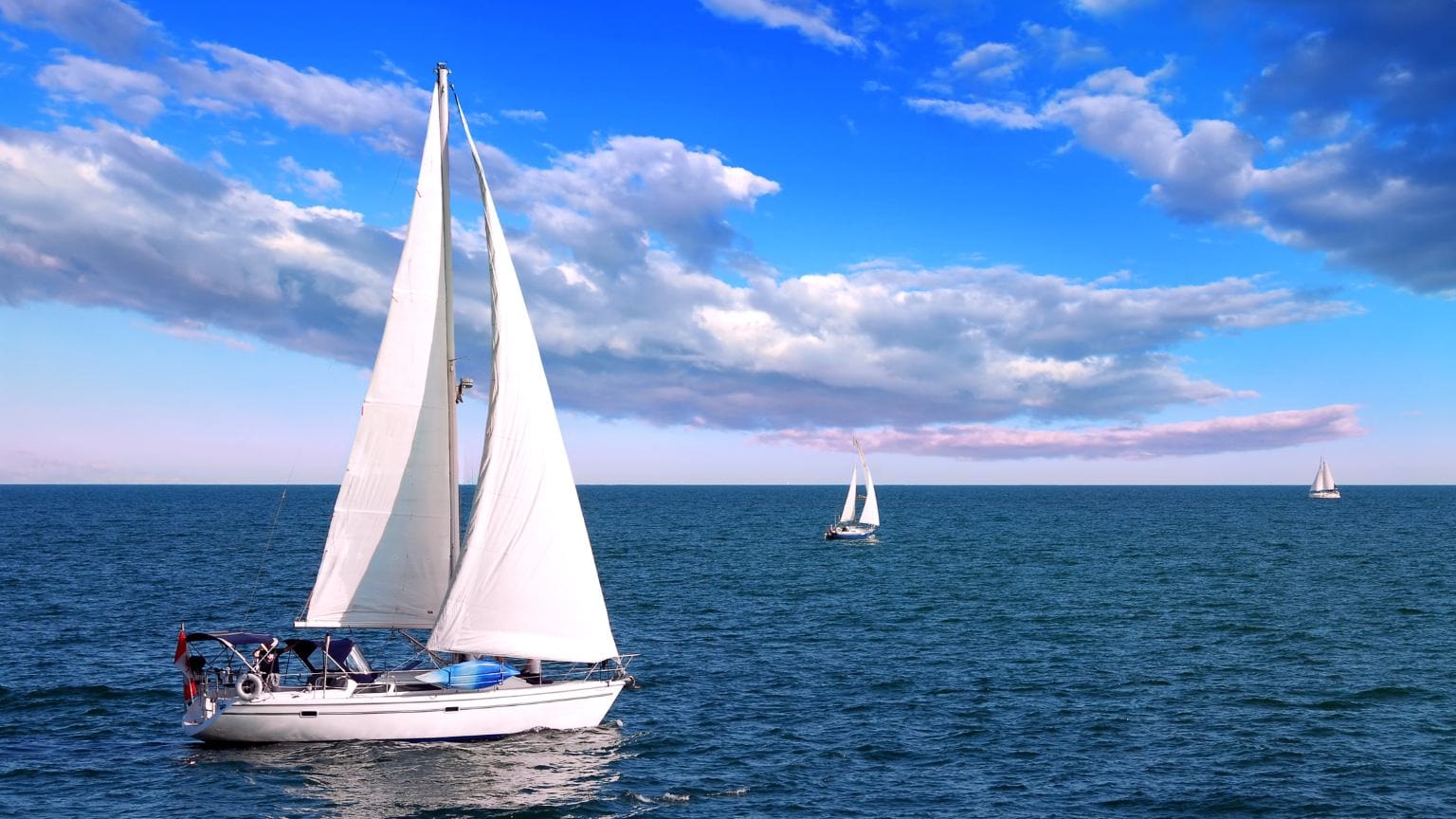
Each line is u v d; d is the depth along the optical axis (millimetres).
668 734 31359
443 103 28312
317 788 25484
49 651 43750
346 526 27766
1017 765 28562
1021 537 137375
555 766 27812
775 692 37531
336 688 28562
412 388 28094
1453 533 142625
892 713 34406
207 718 28156
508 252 29062
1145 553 107188
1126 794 25984
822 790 26438
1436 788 26297
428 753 28219
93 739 30000
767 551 109438
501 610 28516
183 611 57375
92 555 94500
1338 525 167125
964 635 51188
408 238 27906
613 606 61906
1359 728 32219
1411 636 50281
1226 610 60281
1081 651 46375
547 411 29266
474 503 28344
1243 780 27000
